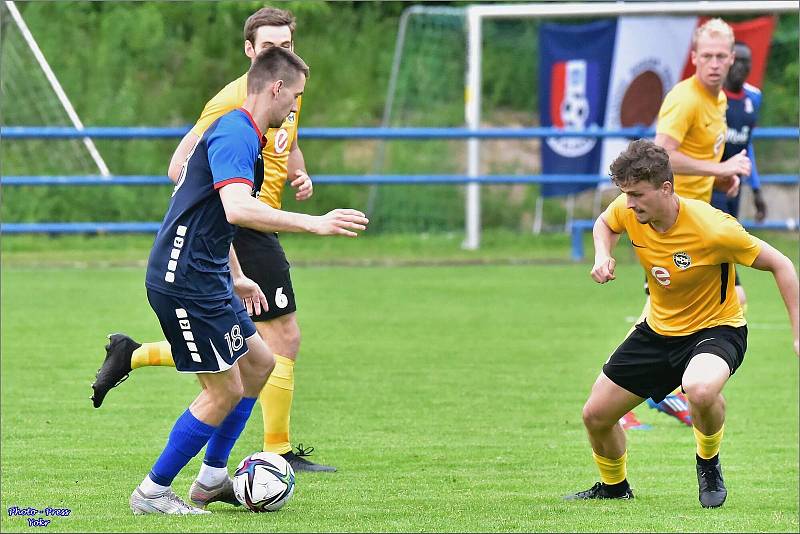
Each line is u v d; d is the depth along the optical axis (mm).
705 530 15172
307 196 21719
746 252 16500
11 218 58250
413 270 48875
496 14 54281
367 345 32562
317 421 23547
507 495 17688
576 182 49906
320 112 69938
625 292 43000
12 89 57750
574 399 25859
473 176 51656
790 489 18266
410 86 72312
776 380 28359
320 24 74875
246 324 16953
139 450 20719
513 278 46562
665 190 16266
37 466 19422
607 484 17547
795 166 64750
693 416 16609
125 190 60656
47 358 30031
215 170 15172
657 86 55438
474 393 26406
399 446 21406
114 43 68562
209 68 69688
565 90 56000
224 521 15609
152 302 15797
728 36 23688
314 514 16188
